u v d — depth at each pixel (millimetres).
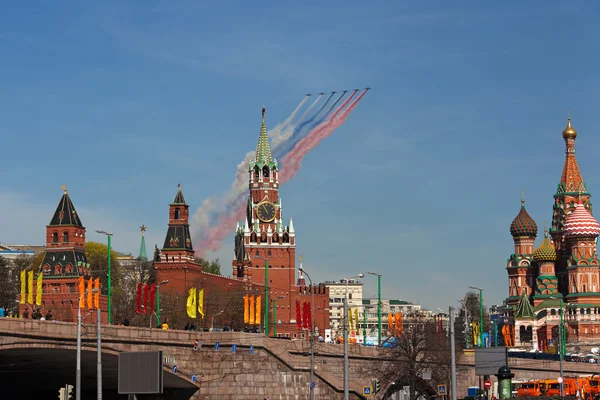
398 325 183875
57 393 149500
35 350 110625
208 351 141000
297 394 144000
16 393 145500
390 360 167125
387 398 172125
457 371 185875
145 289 166625
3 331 104438
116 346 122250
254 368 141875
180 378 134750
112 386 146250
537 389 188125
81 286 130250
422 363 170500
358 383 149625
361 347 164375
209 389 139875
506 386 151625
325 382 146500
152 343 129750
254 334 142375
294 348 149000
